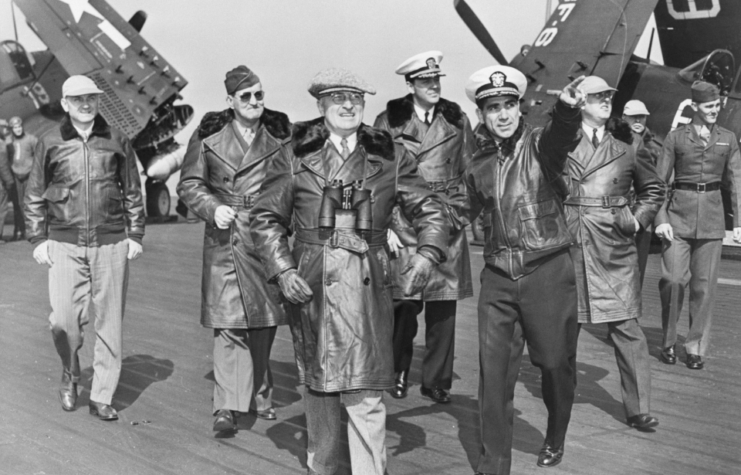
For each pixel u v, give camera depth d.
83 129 5.55
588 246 5.50
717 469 4.66
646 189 5.68
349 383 3.95
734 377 6.66
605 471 4.60
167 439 5.10
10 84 17.86
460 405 5.91
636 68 14.96
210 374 6.61
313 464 4.23
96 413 5.50
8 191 15.84
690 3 14.91
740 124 13.35
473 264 12.24
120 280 5.55
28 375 6.50
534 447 4.99
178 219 20.64
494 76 4.32
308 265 4.10
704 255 6.94
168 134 19.17
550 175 4.34
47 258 5.50
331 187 4.09
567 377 4.48
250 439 5.11
